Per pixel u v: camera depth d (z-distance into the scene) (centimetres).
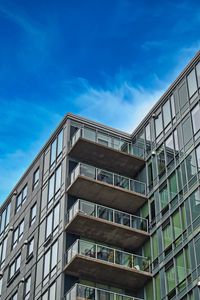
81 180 4603
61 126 5188
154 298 4247
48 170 5156
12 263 5181
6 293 5053
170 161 4594
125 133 5169
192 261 3991
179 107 4678
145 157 4934
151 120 4991
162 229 4428
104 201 4778
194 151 4334
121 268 4303
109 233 4556
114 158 4938
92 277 4388
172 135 4662
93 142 4834
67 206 4638
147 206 4706
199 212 4088
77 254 4225
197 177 4219
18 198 5588
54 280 4384
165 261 4266
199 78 4547
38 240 4872
